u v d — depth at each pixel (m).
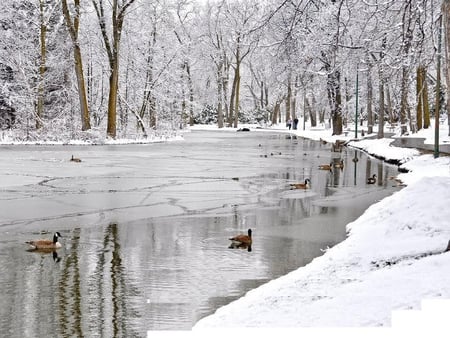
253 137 71.44
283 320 7.69
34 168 30.88
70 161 35.22
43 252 12.97
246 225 16.30
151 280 10.88
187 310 9.20
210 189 23.66
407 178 26.56
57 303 9.51
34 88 55.66
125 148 48.88
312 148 50.75
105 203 19.80
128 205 19.42
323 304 8.13
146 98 63.66
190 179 26.98
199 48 93.62
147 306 9.40
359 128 85.62
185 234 15.00
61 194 21.73
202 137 70.81
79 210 18.36
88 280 10.82
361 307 7.68
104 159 37.31
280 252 13.11
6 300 9.62
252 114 117.00
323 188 24.36
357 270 10.37
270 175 29.09
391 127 74.19
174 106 75.12
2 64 56.47
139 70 63.78
